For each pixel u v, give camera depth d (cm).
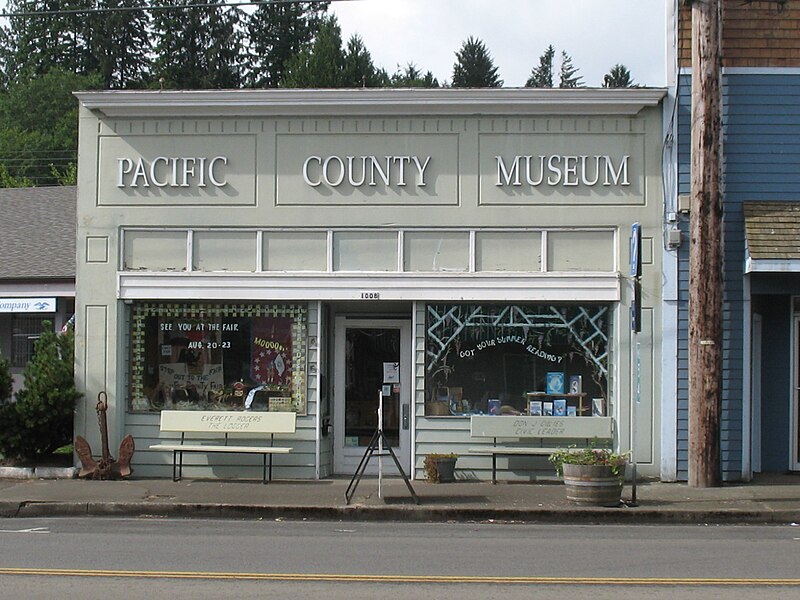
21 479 1510
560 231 1525
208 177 1552
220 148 1556
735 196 1506
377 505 1291
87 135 1569
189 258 1547
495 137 1536
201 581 837
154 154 1562
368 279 1520
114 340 1541
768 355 1564
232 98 1533
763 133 1510
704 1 1408
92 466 1505
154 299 1546
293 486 1455
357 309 1598
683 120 1513
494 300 1514
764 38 1516
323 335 1566
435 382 1534
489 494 1381
